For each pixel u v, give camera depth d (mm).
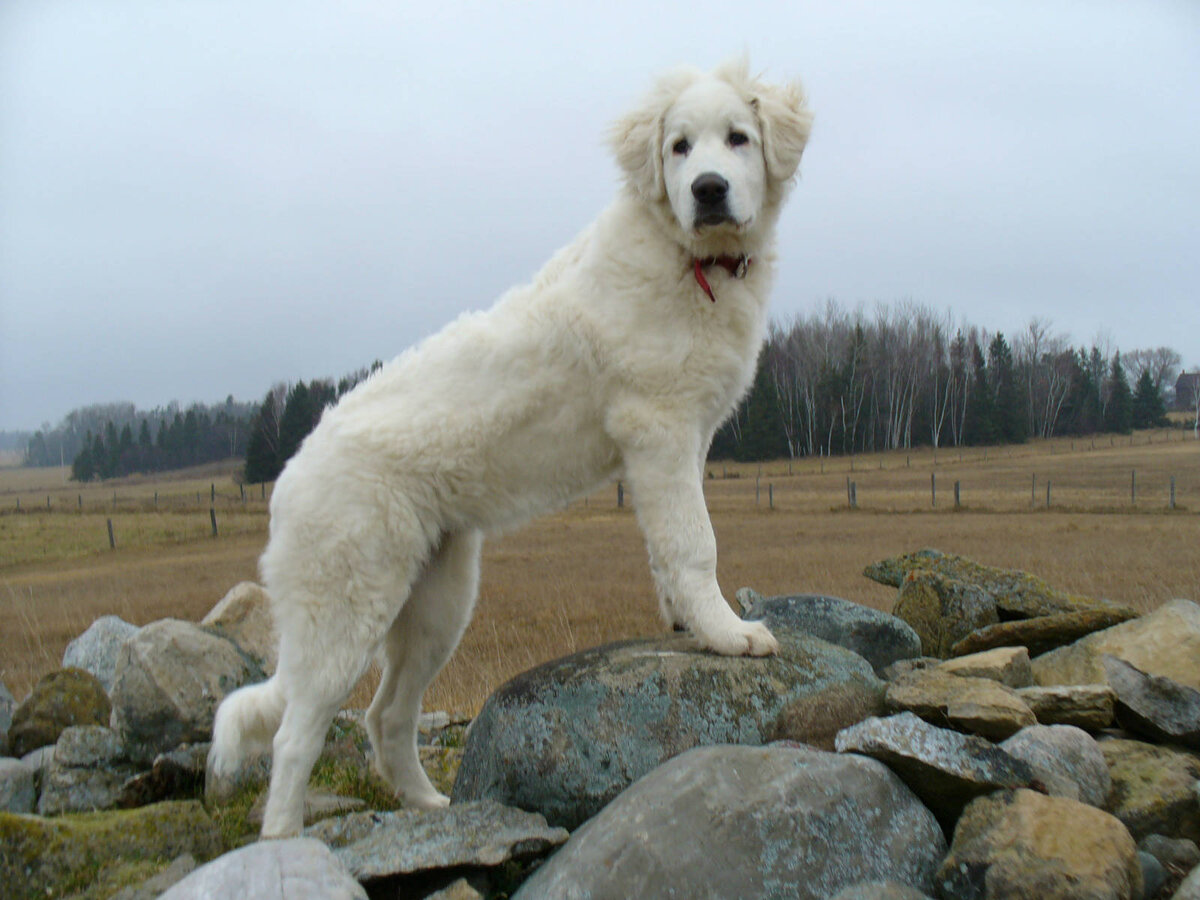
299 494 3504
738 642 3525
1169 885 2615
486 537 4102
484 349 3707
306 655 3453
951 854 2611
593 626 10914
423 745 5172
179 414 99438
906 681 3566
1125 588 12344
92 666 6434
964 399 72000
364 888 2785
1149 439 72188
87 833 3258
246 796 4301
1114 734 3420
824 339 75312
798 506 34344
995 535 21484
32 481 99375
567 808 3281
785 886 2531
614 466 3893
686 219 3529
